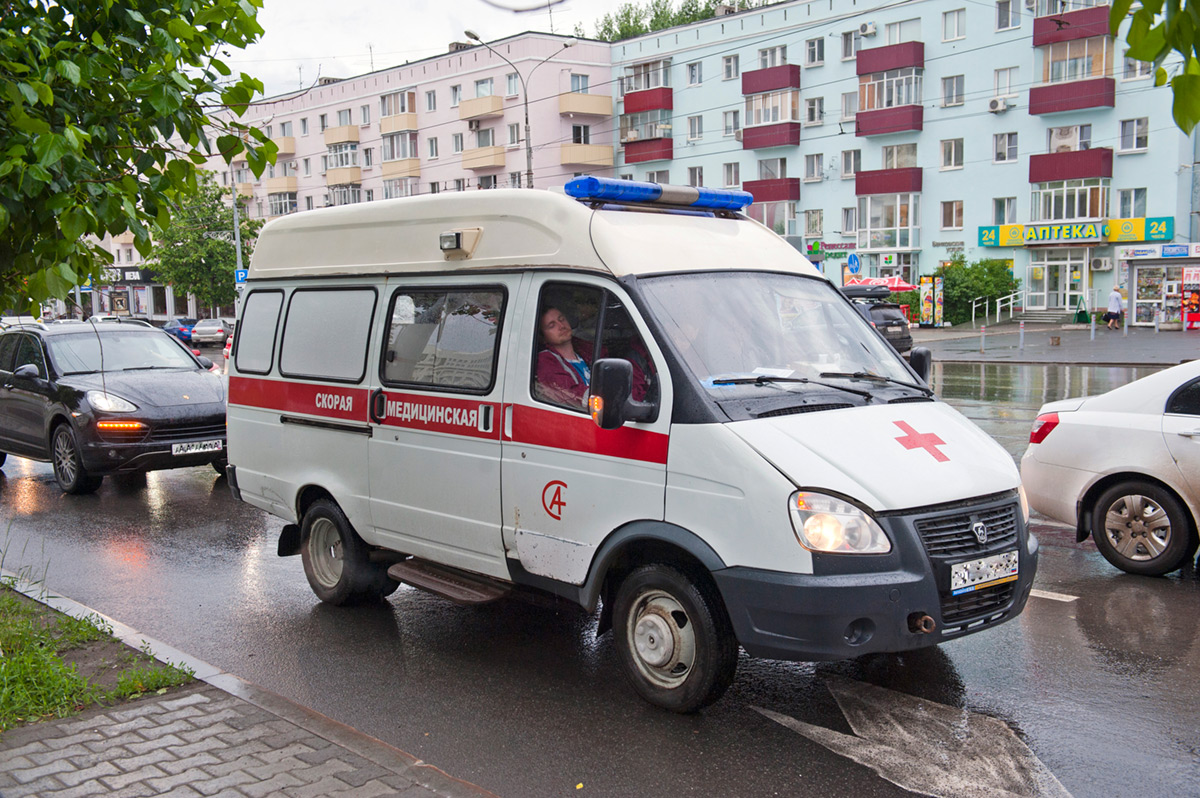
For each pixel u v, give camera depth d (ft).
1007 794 12.90
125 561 26.23
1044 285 143.74
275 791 12.29
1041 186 139.33
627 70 180.75
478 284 18.08
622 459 15.53
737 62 167.32
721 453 14.38
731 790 13.11
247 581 24.14
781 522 13.83
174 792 12.28
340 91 211.82
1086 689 16.28
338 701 16.49
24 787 12.42
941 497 14.24
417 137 199.82
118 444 34.65
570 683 17.10
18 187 13.67
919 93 148.36
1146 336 114.93
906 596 13.66
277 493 22.54
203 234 163.84
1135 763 13.70
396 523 19.62
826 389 15.88
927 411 16.31
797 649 13.83
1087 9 131.75
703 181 174.60
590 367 16.11
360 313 20.48
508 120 182.70
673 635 15.33
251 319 23.52
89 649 17.84
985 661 17.58
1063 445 23.58
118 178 15.67
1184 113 6.94
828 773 13.56
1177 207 129.90
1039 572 23.09
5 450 39.91
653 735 14.87
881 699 16.03
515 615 21.18
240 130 16.42
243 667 18.21
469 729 15.25
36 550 27.66
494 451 17.49
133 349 39.75
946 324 146.10
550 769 13.84
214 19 15.69
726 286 16.79
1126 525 22.72
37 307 16.01
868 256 156.97
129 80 14.99
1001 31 139.74
